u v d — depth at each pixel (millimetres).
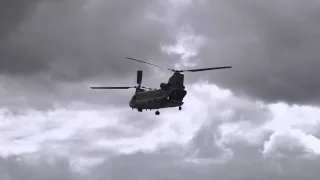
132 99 126750
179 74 118000
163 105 120312
